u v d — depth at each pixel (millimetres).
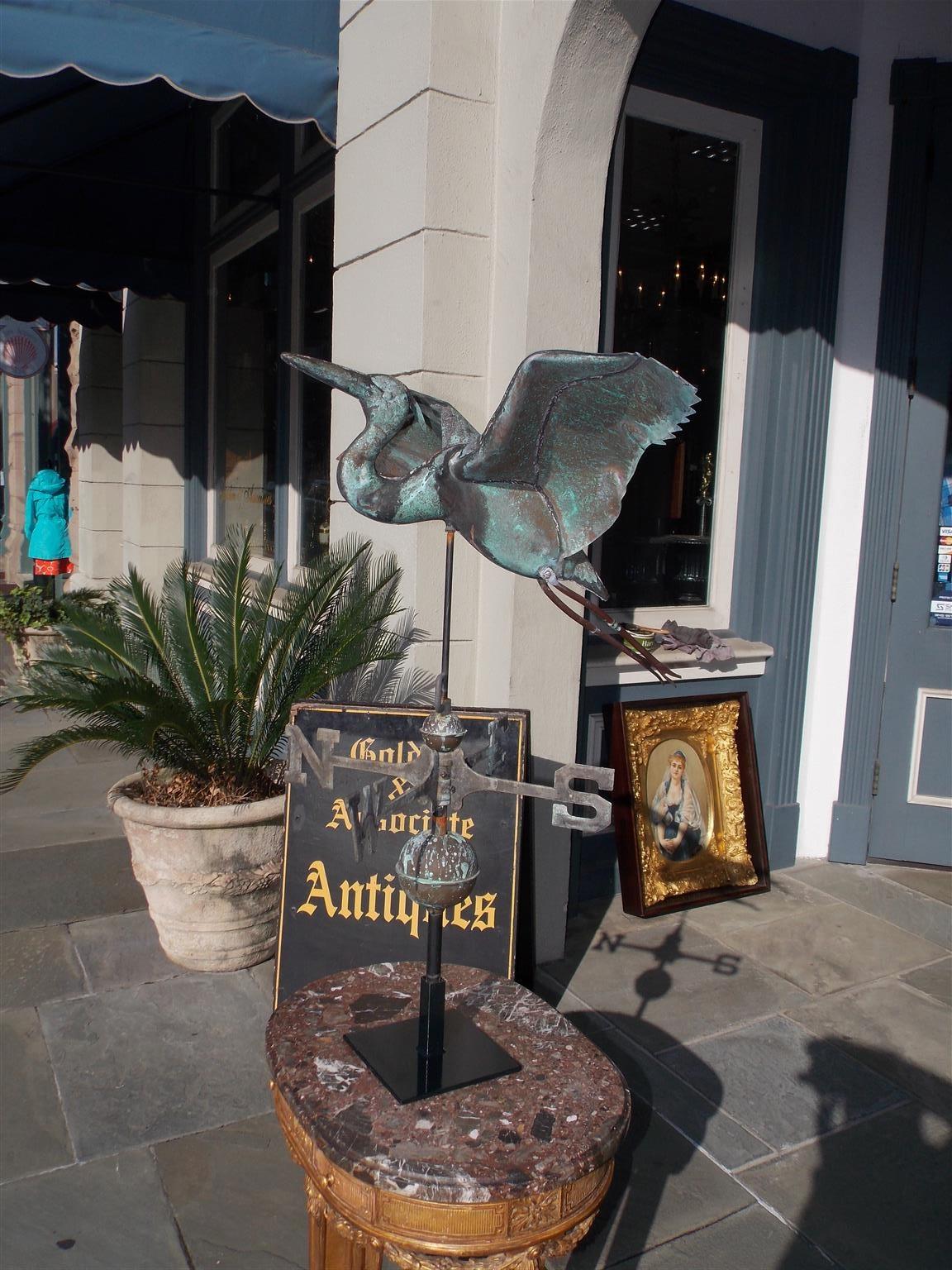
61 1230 2133
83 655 3219
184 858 3047
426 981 1511
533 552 1443
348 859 2820
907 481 4219
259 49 3301
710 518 4273
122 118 5109
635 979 3332
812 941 3662
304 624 3303
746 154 4031
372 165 3354
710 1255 2152
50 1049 2783
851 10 3953
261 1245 2113
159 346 7004
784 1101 2703
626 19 2814
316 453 4887
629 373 1309
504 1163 1291
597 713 3896
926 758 4348
